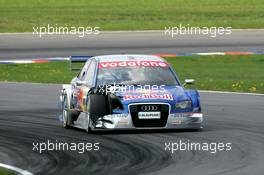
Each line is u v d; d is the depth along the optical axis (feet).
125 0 488.44
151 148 109.60
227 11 440.04
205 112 153.07
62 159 102.73
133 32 364.99
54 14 424.46
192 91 128.47
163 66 134.92
